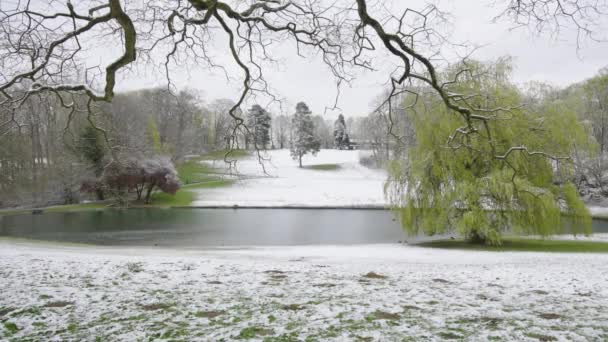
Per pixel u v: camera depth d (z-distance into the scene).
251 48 9.75
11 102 7.84
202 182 62.12
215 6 7.37
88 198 52.88
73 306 6.09
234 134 10.41
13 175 41.59
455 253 17.23
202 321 5.41
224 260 12.41
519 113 19.14
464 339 4.73
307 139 82.44
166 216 40.28
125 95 28.83
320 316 5.66
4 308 5.93
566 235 25.31
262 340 4.69
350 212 44.38
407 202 21.28
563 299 6.86
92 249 18.12
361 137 81.62
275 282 8.22
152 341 4.65
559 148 20.00
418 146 20.78
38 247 18.19
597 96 42.59
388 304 6.36
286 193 56.78
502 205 19.42
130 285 7.72
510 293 7.32
